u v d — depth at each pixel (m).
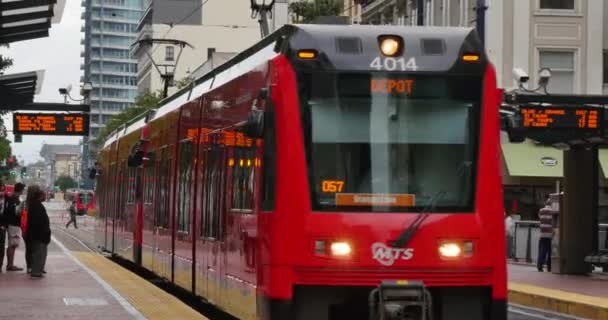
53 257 35.75
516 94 28.72
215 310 22.50
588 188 31.92
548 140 31.05
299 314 13.77
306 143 13.85
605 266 31.64
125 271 28.55
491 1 51.91
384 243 13.68
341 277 13.62
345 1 78.44
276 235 13.83
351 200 13.80
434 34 14.43
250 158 15.38
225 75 18.84
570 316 22.22
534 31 52.28
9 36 27.45
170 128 24.36
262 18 41.97
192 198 20.69
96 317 17.09
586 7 52.66
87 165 195.12
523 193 50.56
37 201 25.94
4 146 73.88
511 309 23.91
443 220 13.82
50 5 25.20
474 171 14.06
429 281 13.74
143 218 28.92
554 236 32.72
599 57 52.66
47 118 42.34
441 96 14.16
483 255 13.90
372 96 14.06
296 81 13.98
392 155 13.95
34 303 19.47
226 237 17.05
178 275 22.09
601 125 28.97
